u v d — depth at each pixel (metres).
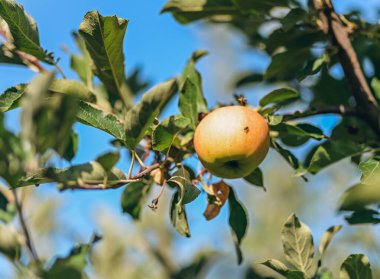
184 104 0.82
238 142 0.78
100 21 0.80
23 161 0.62
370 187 0.79
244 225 0.86
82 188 0.74
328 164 0.84
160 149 0.78
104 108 0.87
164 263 1.17
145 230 1.19
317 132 0.84
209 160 0.79
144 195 0.91
